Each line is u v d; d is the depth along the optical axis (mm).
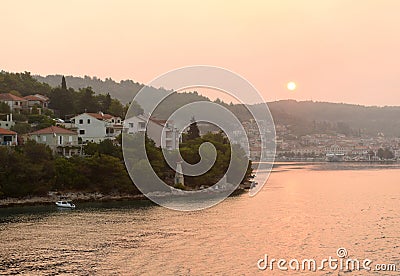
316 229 79812
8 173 110312
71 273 55562
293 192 140500
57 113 183250
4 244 69875
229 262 59250
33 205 107312
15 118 151500
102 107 189625
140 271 55781
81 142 142625
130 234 75500
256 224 84188
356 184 171875
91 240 71625
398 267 56969
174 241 70375
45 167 114875
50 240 72062
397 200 121375
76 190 116438
